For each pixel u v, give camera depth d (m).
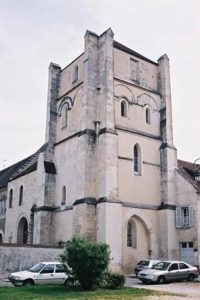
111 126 30.20
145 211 30.94
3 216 43.38
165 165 32.81
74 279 19.56
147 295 16.81
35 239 32.06
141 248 30.20
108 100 30.73
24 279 20.66
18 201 39.25
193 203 30.50
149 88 35.03
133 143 31.86
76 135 31.94
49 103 36.56
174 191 32.31
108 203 27.75
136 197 30.66
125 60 34.12
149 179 32.06
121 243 27.80
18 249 25.53
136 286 21.81
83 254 19.25
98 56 32.97
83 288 19.09
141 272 24.03
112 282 19.61
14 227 39.09
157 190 32.38
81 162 29.83
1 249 24.92
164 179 32.53
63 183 32.53
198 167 36.53
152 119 34.22
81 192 29.00
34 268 21.83
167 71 36.03
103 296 16.28
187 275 24.72
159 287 21.22
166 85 35.44
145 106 34.06
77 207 28.84
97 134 30.44
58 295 16.44
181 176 32.22
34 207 34.19
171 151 33.31
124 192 30.00
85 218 28.00
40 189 33.69
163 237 30.92
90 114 30.92
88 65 32.06
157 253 30.83
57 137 35.47
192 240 29.77
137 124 32.88
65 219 31.08
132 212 30.02
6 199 43.41
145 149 32.62
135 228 30.38
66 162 32.78
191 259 29.56
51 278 21.27
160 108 35.09
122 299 15.45
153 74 36.06
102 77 31.72
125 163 30.78
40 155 35.28
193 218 30.20
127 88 33.25
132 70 34.47
